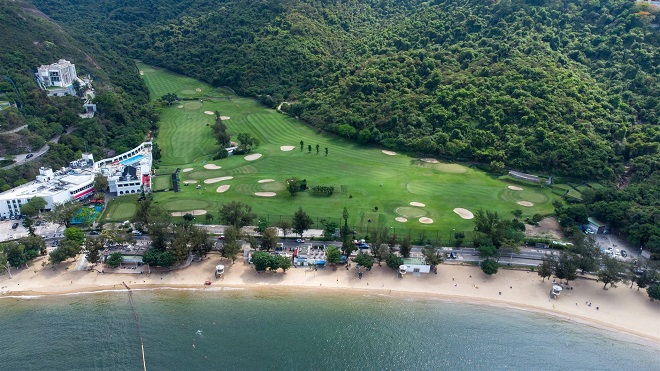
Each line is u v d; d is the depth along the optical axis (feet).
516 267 461.37
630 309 414.82
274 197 569.64
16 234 489.67
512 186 611.88
